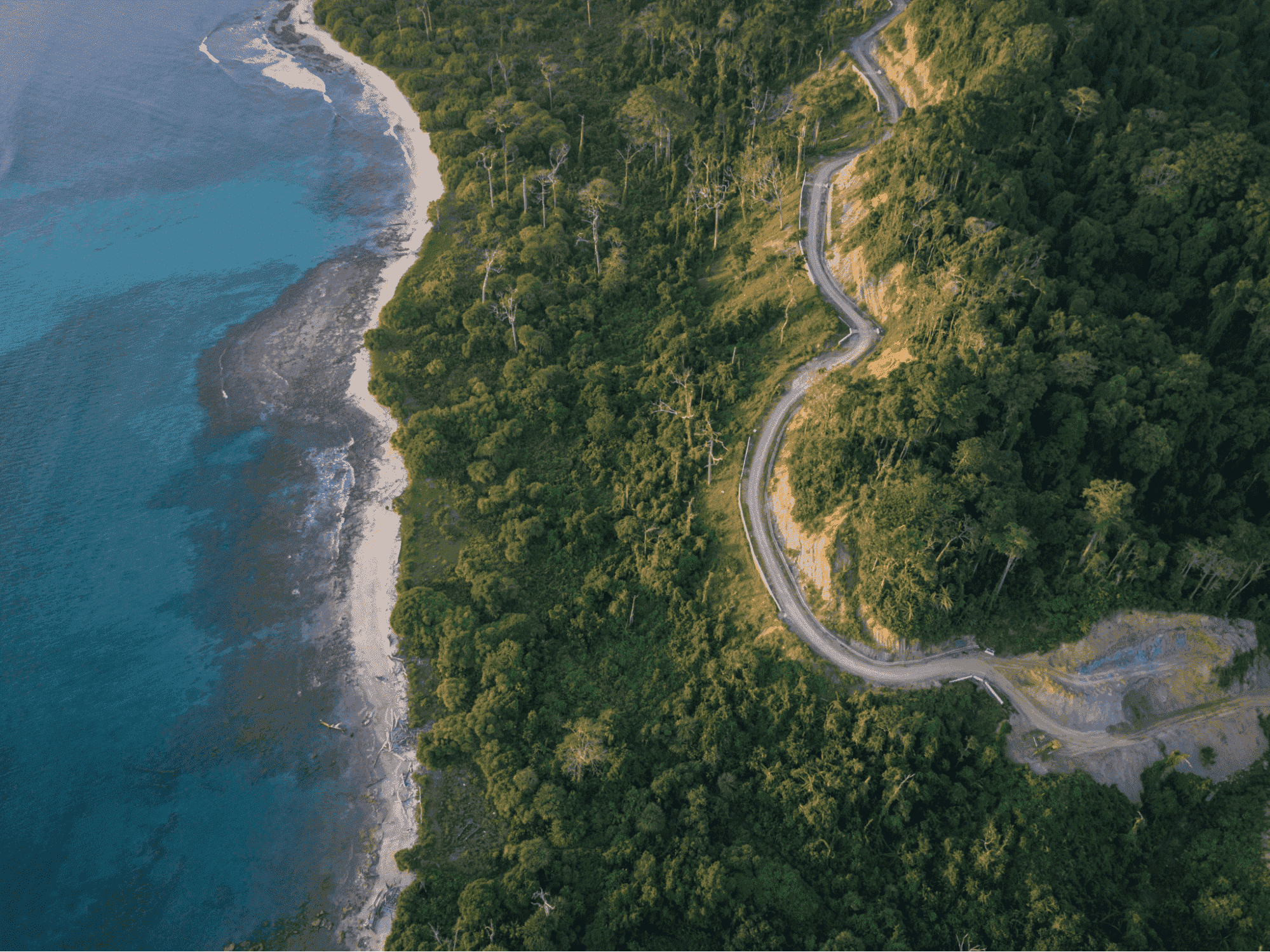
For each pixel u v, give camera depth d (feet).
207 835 378.53
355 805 386.73
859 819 360.48
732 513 465.06
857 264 545.85
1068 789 357.61
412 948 334.44
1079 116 542.57
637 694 423.23
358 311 642.63
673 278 625.41
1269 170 481.87
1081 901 339.77
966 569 387.55
